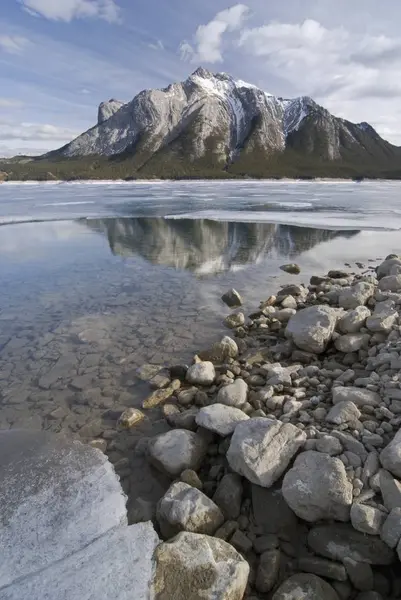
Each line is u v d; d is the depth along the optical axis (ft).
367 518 10.42
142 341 25.86
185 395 18.72
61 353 24.31
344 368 20.02
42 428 17.15
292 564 10.53
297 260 50.11
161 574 9.68
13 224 83.56
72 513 11.99
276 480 12.48
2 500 12.47
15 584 9.57
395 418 14.47
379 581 9.84
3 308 32.55
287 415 15.92
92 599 9.18
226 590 9.21
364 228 73.77
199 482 13.25
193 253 55.31
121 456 15.35
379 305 24.93
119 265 48.16
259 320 27.91
